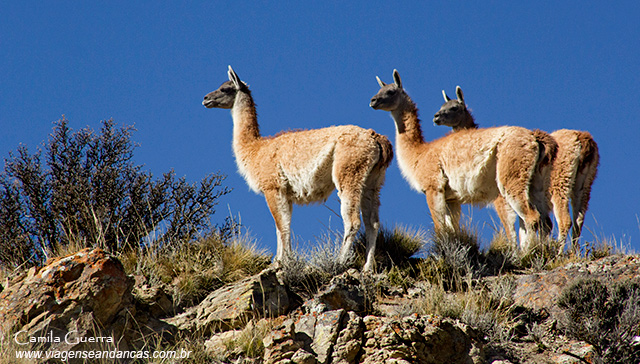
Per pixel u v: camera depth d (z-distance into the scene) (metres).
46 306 27.55
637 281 32.25
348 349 27.80
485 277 37.12
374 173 38.22
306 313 30.39
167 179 41.97
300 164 38.66
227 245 39.03
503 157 39.56
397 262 39.31
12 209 39.09
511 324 31.69
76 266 28.94
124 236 38.97
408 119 45.38
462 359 28.30
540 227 38.84
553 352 29.97
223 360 28.08
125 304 29.20
